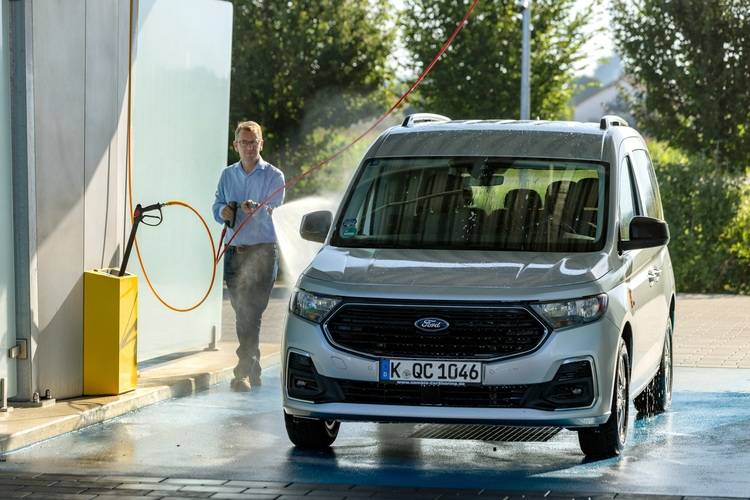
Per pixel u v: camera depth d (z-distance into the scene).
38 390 11.54
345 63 33.62
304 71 33.44
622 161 10.94
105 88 12.23
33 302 11.40
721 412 12.17
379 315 9.31
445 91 32.75
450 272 9.55
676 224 28.94
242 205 12.88
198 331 15.50
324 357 9.38
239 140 13.14
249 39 33.56
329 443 10.35
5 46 11.10
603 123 11.27
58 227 11.64
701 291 29.00
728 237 28.98
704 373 14.84
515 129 11.14
